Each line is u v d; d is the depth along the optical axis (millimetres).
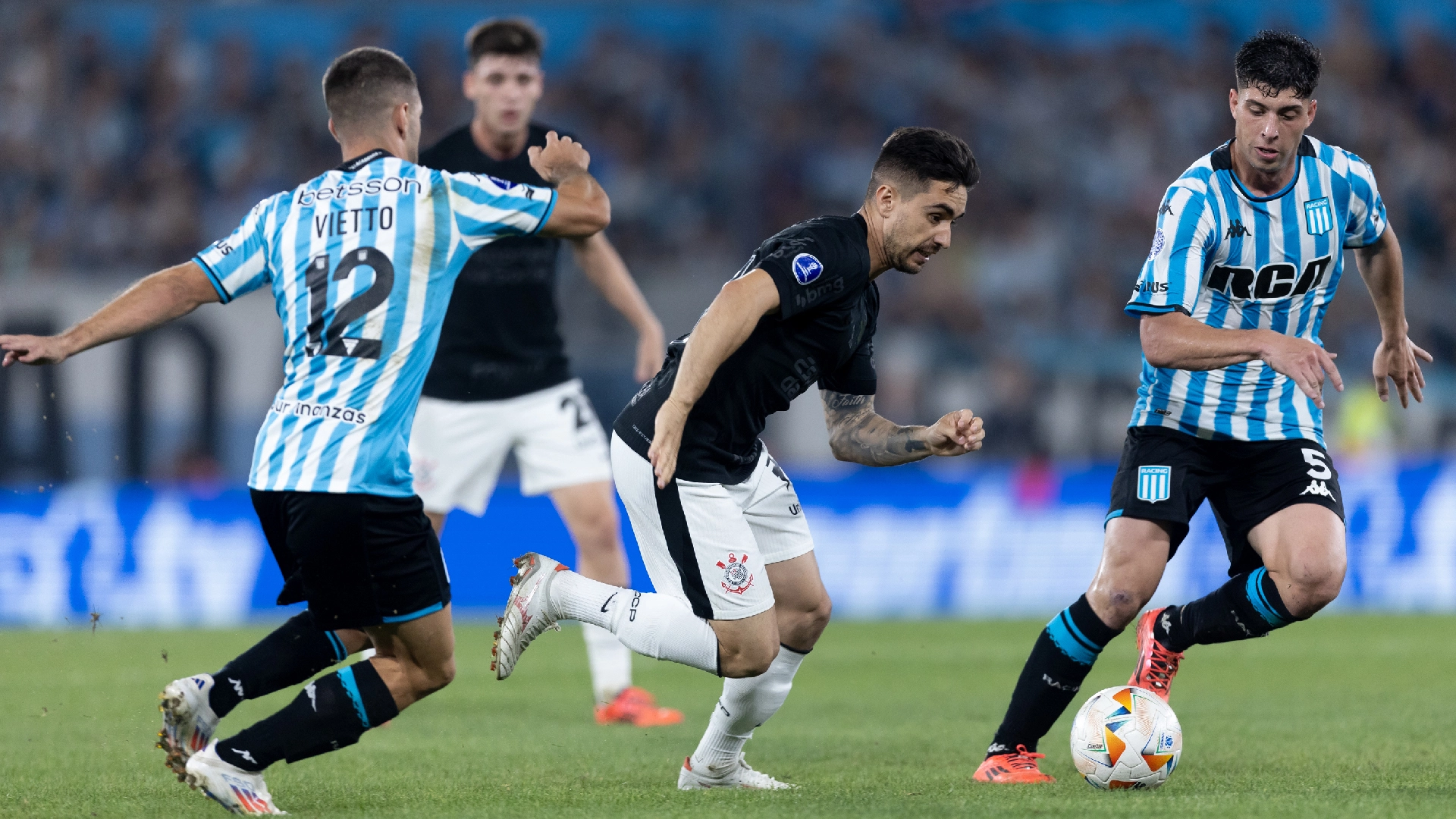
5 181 60719
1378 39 72875
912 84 71312
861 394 16188
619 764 18125
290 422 13742
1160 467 16891
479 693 26859
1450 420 55469
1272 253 16703
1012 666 31109
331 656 15070
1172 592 43938
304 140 64562
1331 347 60906
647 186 66562
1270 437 16844
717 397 15016
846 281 14562
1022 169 69875
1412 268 66875
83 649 32875
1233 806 13820
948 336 62156
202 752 13805
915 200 14672
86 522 40844
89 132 62625
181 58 65250
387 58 14852
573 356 54719
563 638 39219
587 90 68375
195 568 41250
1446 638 36094
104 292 52188
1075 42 73938
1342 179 16891
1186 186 16562
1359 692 25828
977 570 45156
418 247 13961
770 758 18828
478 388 24094
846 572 44562
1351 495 45594
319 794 15453
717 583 15062
